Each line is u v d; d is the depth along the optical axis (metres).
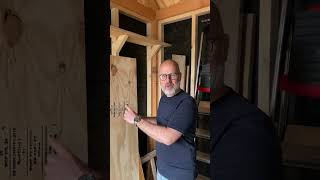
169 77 1.60
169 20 2.60
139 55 2.50
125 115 1.64
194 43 2.42
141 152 2.50
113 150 1.90
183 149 1.55
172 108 1.58
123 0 2.18
